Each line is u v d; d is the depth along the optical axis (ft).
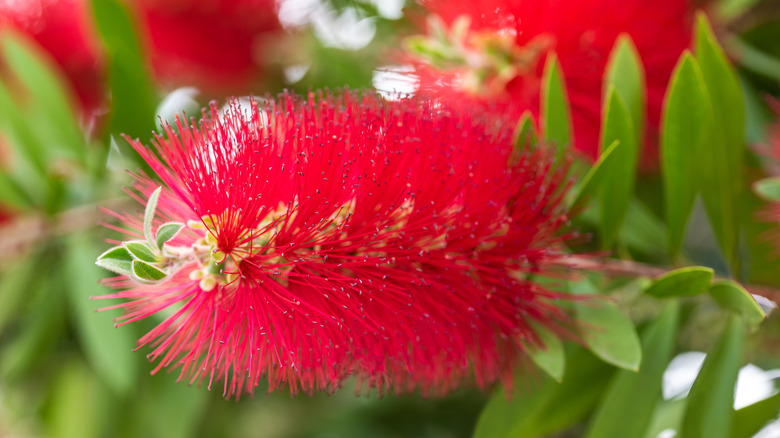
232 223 1.26
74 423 1.68
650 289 1.32
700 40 1.36
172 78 1.75
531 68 1.42
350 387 1.88
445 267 1.29
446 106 1.34
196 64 1.73
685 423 1.35
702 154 1.36
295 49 1.72
